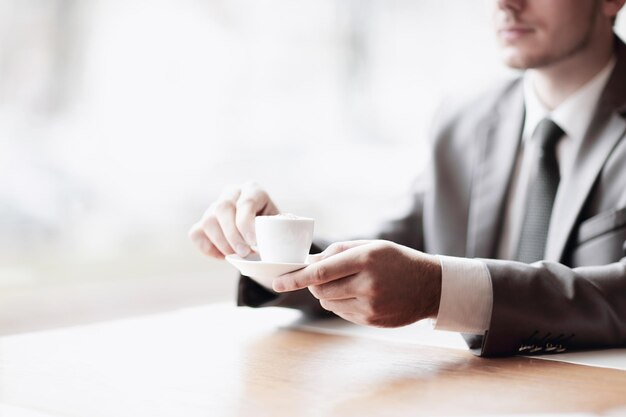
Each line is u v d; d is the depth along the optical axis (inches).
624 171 62.8
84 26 179.3
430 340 48.7
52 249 182.4
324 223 233.3
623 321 46.3
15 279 174.7
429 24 227.6
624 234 61.1
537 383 37.4
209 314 58.6
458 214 73.3
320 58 225.0
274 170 223.8
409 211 76.8
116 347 45.4
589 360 43.5
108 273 191.2
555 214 64.5
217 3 202.1
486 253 70.4
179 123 201.9
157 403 32.8
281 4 215.2
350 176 233.9
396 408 32.3
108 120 187.8
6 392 34.6
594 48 69.6
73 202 185.0
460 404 33.0
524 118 73.5
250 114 215.8
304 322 54.9
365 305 41.5
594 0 68.9
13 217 175.8
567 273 46.9
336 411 31.7
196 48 200.8
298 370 39.6
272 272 41.4
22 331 153.3
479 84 80.4
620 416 31.4
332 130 230.7
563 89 70.4
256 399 33.5
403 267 42.0
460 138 76.0
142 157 196.1
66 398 33.7
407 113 233.3
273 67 217.5
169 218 204.1
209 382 36.7
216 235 51.6
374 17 228.7
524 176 71.6
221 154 211.9
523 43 69.1
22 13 169.0
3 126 171.0
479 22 219.6
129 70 189.2
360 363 41.5
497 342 43.8
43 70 174.1
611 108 65.4
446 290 43.8
